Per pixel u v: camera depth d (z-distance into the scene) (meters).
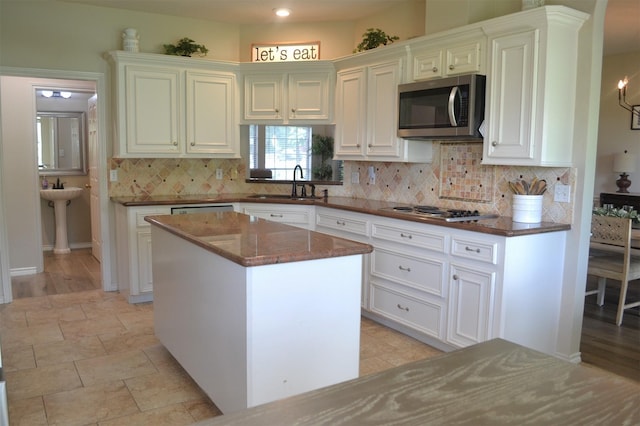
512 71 3.04
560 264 3.14
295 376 2.23
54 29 4.35
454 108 3.30
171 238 2.91
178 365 3.11
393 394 1.06
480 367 1.20
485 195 3.63
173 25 4.82
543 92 2.90
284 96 4.78
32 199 5.33
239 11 4.63
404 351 3.35
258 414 0.97
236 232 2.67
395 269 3.60
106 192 4.70
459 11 3.45
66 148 6.58
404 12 4.34
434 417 0.96
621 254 4.56
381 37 4.18
